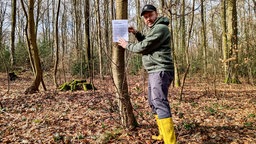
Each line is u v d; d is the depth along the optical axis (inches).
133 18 371.2
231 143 151.9
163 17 137.9
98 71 720.3
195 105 276.4
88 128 181.8
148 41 132.5
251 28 518.0
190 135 163.8
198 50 769.6
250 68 523.5
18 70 794.2
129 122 167.5
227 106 273.7
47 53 749.9
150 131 165.8
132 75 669.3
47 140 161.6
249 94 368.8
